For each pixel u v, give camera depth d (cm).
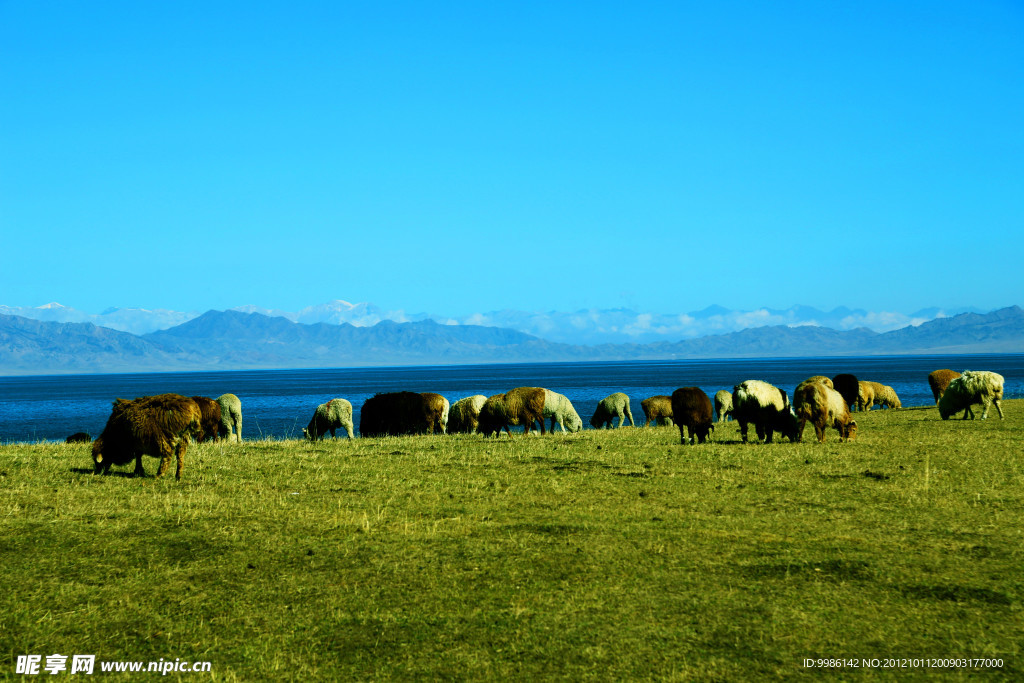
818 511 1216
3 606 823
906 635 741
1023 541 1027
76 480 1481
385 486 1477
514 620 789
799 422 2091
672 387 13300
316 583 898
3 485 1423
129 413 1502
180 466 1518
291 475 1595
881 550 994
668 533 1084
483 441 2269
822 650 713
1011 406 3225
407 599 848
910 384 11994
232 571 938
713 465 1686
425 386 16575
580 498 1344
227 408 2973
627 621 781
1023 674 664
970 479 1460
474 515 1218
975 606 806
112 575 926
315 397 12000
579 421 2831
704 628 763
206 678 679
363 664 704
